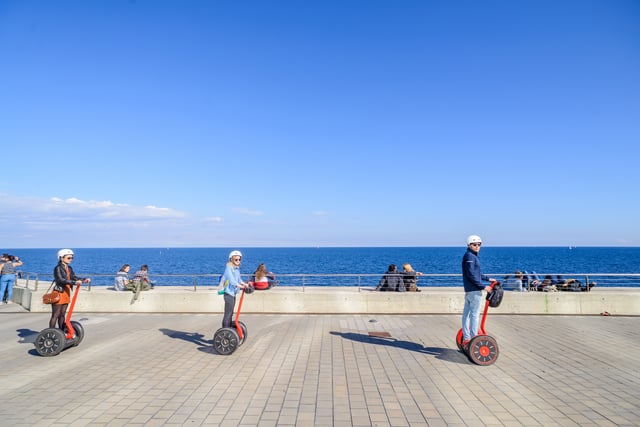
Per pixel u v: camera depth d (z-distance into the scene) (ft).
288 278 124.57
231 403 16.60
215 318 38.27
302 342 28.02
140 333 31.24
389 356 24.22
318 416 15.25
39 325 34.86
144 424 14.52
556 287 46.47
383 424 14.53
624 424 14.62
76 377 20.12
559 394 17.79
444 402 16.76
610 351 25.64
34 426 14.30
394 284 42.63
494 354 22.39
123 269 45.78
